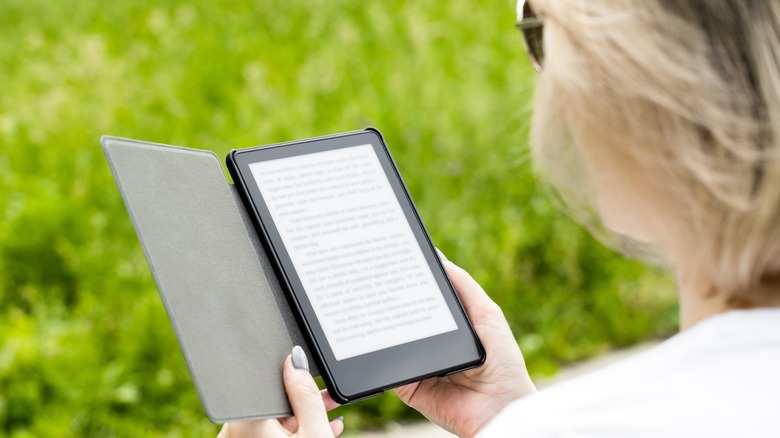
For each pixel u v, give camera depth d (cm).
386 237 191
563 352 505
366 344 180
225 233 167
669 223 104
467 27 895
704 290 106
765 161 96
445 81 745
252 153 184
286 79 842
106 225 597
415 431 428
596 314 527
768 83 96
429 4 979
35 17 1139
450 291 193
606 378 104
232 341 154
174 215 158
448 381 198
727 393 97
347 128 675
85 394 443
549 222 553
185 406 446
